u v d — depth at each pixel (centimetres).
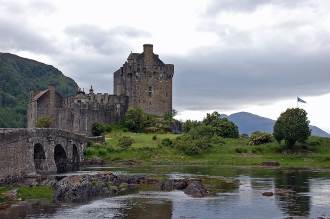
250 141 16988
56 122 19725
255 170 12350
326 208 6266
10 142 7806
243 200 6912
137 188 8269
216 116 18988
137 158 15362
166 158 15412
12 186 7519
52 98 19862
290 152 16050
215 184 8894
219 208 6238
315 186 8606
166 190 8006
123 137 16950
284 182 9288
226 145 16762
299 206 6419
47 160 10169
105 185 7800
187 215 5756
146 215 5738
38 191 7225
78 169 12469
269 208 6253
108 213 5841
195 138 16850
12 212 5838
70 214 5753
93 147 15688
